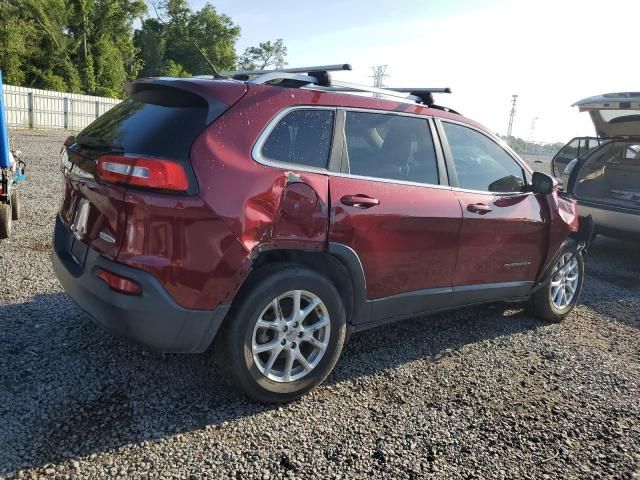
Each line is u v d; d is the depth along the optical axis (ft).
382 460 9.00
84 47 148.15
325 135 10.66
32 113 91.30
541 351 13.94
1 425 8.96
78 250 10.15
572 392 11.85
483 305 17.28
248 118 9.69
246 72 11.83
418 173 12.17
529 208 14.37
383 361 12.69
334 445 9.29
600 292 19.93
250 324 9.66
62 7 140.46
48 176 35.96
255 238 9.39
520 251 14.37
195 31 205.05
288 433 9.52
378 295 11.48
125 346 12.14
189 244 8.87
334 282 11.03
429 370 12.42
